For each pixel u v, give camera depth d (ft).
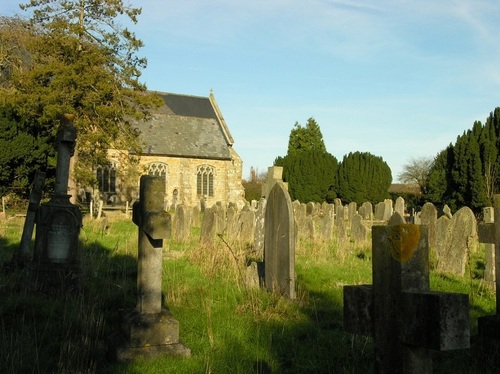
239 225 48.85
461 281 30.01
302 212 66.95
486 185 86.38
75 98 76.43
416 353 8.86
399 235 8.95
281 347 16.97
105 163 83.97
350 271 31.65
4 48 96.53
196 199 149.48
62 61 77.25
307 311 21.57
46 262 24.68
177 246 43.04
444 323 8.25
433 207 48.93
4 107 78.89
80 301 21.65
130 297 22.90
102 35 79.87
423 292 8.68
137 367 14.58
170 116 157.69
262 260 33.50
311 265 33.19
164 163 145.79
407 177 155.43
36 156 80.38
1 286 23.81
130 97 83.66
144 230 16.20
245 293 23.43
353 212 84.48
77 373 13.42
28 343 15.85
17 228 50.96
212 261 29.73
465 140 88.53
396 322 8.98
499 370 15.25
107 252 35.42
